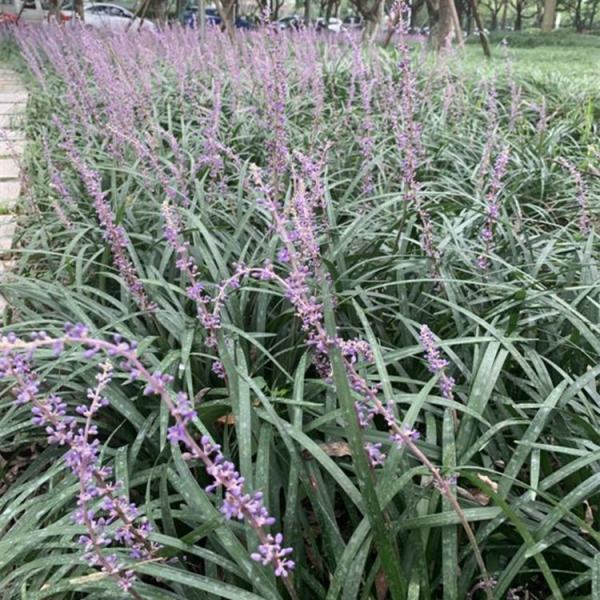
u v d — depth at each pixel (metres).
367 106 4.59
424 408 2.23
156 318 2.74
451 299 2.71
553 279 3.08
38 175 5.19
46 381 2.54
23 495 2.00
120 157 4.62
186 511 1.94
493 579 1.88
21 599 1.73
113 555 1.62
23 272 3.95
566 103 7.36
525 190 4.78
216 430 2.33
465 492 1.96
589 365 2.56
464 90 7.16
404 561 1.80
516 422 2.00
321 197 3.02
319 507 1.87
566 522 1.99
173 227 2.20
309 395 2.39
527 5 42.91
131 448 2.22
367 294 2.70
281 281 1.88
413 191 3.08
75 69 6.99
